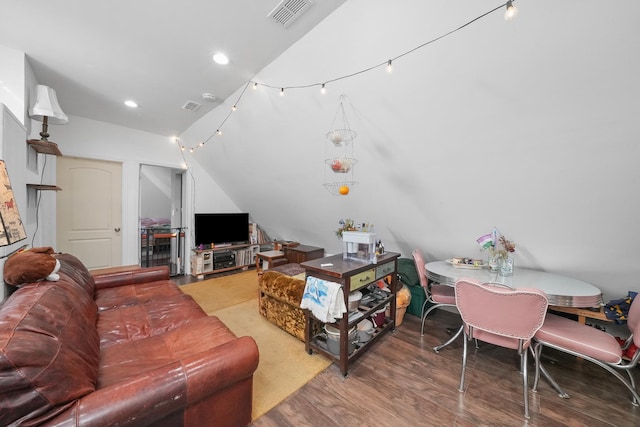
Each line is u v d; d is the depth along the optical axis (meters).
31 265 1.37
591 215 1.83
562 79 1.37
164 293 2.21
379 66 1.77
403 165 2.34
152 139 4.11
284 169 3.31
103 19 1.66
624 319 1.82
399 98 1.88
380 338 2.32
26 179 2.06
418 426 1.38
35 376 0.78
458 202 2.36
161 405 0.93
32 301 1.12
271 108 2.58
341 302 1.76
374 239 2.22
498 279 2.02
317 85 2.11
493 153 1.86
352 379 1.76
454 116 1.80
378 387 1.68
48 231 3.10
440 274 2.14
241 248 4.73
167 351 1.36
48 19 1.66
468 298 1.57
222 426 1.17
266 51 1.98
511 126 1.67
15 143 1.75
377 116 2.08
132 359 1.27
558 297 1.65
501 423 1.40
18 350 0.78
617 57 1.21
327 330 2.00
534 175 1.83
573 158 1.63
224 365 1.10
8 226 1.38
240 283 3.93
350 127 2.29
